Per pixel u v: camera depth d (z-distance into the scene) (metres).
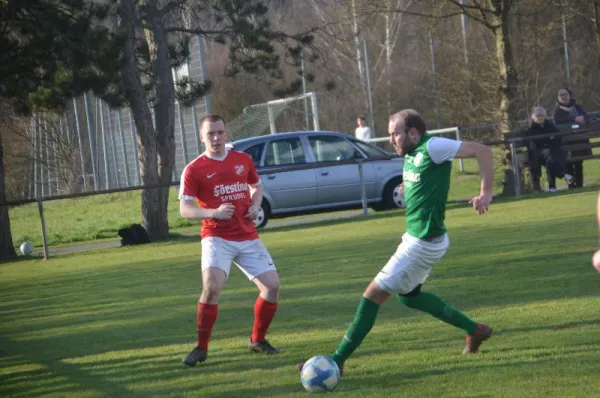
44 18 25.62
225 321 13.09
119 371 10.35
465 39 47.00
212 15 33.31
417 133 9.07
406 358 9.72
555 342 9.80
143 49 31.94
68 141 58.22
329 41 72.31
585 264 14.95
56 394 9.47
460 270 15.59
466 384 8.41
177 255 23.47
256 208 10.78
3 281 21.62
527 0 38.84
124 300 16.27
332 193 28.81
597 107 61.41
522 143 30.33
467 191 35.56
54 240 34.03
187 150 51.66
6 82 27.06
